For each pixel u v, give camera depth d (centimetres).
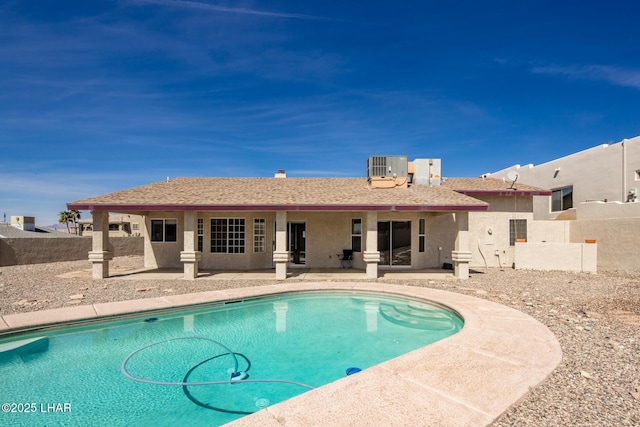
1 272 1747
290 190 1766
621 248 1755
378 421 378
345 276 1599
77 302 1050
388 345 791
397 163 1934
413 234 1867
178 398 552
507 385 468
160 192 1670
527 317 832
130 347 765
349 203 1493
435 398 431
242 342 812
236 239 1867
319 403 418
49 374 630
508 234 2009
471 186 2086
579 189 2255
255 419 382
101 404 533
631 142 1916
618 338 688
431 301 1059
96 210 1499
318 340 827
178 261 1917
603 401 439
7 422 479
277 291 1192
